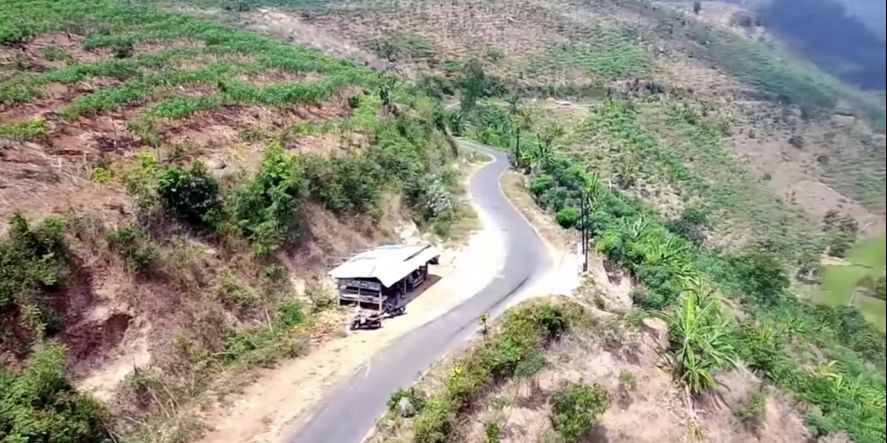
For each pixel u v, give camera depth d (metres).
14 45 49.66
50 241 25.14
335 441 23.62
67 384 22.38
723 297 44.34
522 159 68.94
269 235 33.81
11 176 28.44
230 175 35.44
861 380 35.62
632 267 41.75
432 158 56.78
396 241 42.19
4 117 34.19
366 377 27.72
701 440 30.16
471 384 26.28
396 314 33.56
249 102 45.09
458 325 32.22
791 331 40.66
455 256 42.19
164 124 38.28
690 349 32.16
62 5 65.75
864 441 32.34
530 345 29.33
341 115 52.44
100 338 25.42
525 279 38.22
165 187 30.86
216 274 30.92
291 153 41.09
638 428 29.31
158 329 27.09
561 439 26.80
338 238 38.34
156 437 23.47
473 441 25.11
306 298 33.84
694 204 64.56
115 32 61.59
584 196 50.81
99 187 30.16
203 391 26.48
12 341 23.14
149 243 28.59
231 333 29.62
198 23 75.00
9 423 20.47
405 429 24.28
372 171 45.19
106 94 39.47
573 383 28.94
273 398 26.47
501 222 48.84
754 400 33.19
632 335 32.75
